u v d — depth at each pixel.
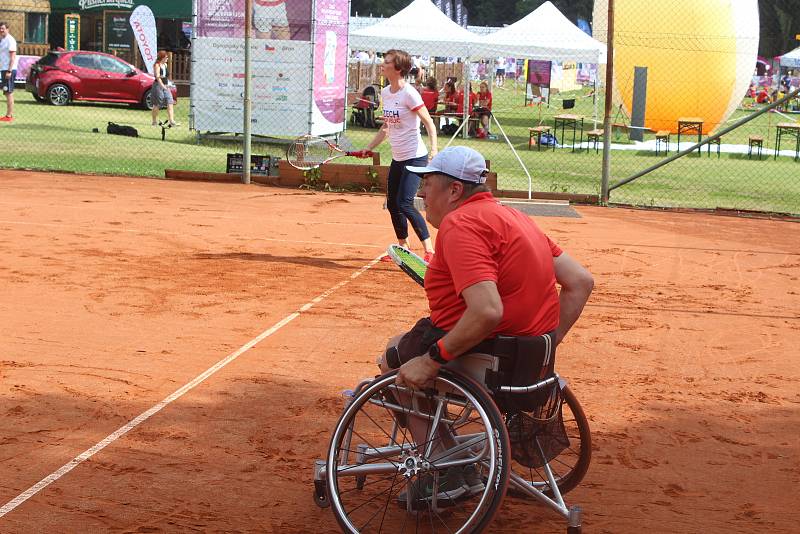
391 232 11.91
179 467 4.58
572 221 13.43
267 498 4.30
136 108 30.70
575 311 4.20
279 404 5.50
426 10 27.56
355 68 36.22
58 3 37.53
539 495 4.02
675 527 4.16
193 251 10.05
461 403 3.88
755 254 11.30
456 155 3.96
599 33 29.45
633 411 5.64
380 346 6.80
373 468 3.99
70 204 12.90
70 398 5.45
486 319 3.61
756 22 29.00
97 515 4.04
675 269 10.20
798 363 6.80
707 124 29.59
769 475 4.77
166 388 5.70
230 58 21.00
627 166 21.41
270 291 8.37
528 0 67.50
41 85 28.84
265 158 16.25
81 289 8.12
